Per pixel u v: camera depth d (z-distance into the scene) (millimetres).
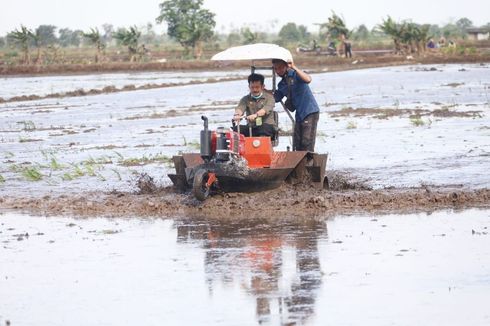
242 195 28812
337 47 172250
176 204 28250
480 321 16141
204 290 18578
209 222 25719
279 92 30391
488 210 26109
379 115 57812
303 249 21906
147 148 44219
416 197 27938
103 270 20500
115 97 84812
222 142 27641
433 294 17797
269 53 29250
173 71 146000
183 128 53625
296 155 29109
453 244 21953
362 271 19656
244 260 21016
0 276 20172
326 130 49781
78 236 24328
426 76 106250
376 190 29672
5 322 16844
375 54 175500
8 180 34938
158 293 18484
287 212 26781
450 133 46000
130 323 16609
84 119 62438
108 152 43219
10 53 190000
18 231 25234
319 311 16938
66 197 30469
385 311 16797
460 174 32531
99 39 165000
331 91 85812
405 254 21078
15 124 60094
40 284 19422
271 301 17656
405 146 41406
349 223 24922
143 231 24766
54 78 127000
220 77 120000
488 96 70688
